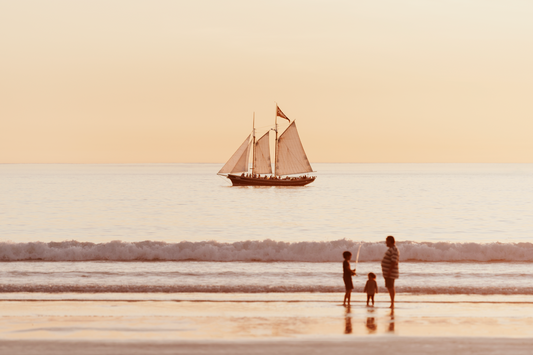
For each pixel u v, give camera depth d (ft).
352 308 147.95
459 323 132.87
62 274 191.11
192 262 224.74
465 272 200.54
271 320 134.72
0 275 188.44
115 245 236.84
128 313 140.26
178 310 144.05
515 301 156.97
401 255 233.35
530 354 109.60
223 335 121.39
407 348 112.88
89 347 111.65
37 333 121.80
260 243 241.55
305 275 193.16
